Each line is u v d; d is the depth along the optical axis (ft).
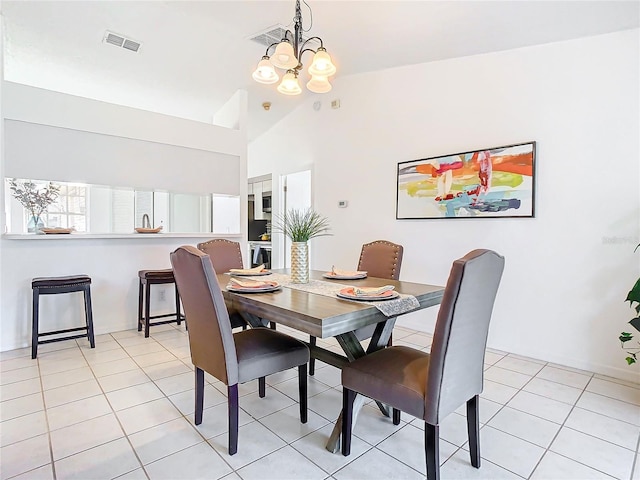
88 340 11.24
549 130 9.49
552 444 6.08
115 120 11.84
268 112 17.04
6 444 5.98
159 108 16.30
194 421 6.74
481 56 10.71
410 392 4.90
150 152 12.59
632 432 6.42
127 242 12.55
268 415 7.04
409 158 12.57
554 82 9.38
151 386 8.19
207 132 13.94
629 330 8.50
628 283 8.48
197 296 5.86
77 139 11.16
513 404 7.43
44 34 10.73
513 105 10.11
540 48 9.59
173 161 13.11
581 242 9.09
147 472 5.35
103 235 11.78
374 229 13.73
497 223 10.48
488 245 10.68
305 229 8.16
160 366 9.34
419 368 5.36
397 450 5.94
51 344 11.00
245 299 6.30
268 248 19.65
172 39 11.13
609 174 8.64
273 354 6.26
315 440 6.21
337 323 5.02
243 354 6.06
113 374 8.83
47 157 10.66
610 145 8.62
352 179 14.47
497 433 6.40
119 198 20.17
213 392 8.00
